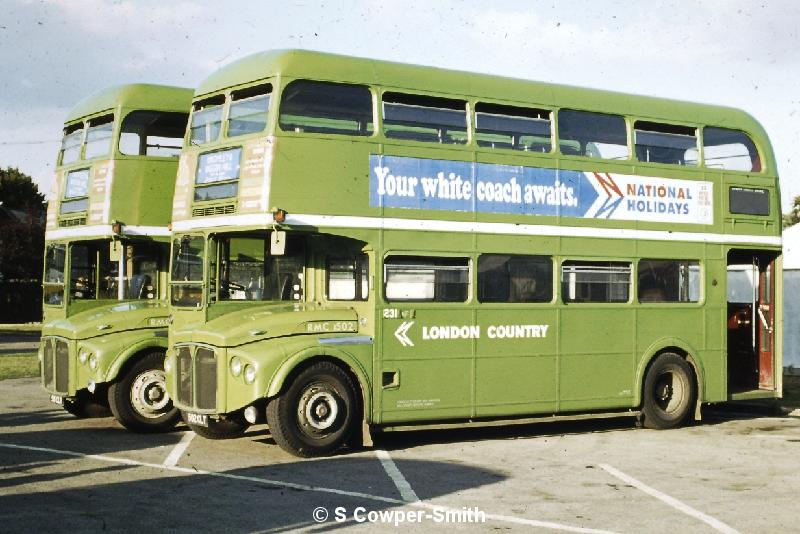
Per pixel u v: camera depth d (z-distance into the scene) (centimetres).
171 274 1151
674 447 1150
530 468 990
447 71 1175
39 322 4472
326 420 1048
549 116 1240
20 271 4547
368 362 1080
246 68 1091
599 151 1280
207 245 1082
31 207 5738
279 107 1051
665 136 1347
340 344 1060
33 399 1612
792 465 1023
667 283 1334
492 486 889
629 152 1305
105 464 989
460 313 1149
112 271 1303
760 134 1444
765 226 1433
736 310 1514
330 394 1050
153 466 978
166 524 727
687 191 1354
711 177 1381
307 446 1033
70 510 772
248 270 1095
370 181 1094
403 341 1105
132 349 1216
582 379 1245
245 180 1059
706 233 1366
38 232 4541
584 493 862
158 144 1319
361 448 1120
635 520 756
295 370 1034
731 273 1529
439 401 1129
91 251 1309
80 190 1327
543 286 1223
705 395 1360
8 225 4572
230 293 1085
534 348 1206
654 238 1315
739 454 1097
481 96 1180
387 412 1092
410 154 1123
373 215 1091
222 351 1027
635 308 1297
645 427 1328
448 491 862
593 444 1171
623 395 1280
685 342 1341
